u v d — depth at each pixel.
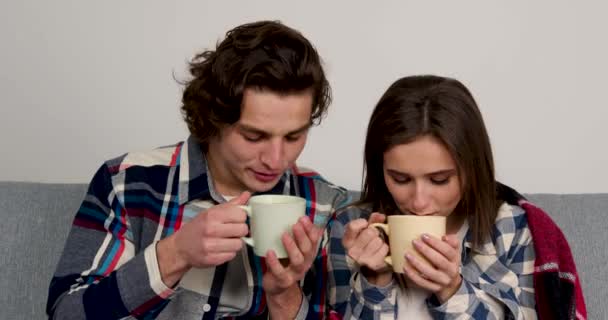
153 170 1.26
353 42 1.93
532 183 1.92
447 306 1.14
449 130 1.12
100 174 1.25
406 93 1.18
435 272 1.06
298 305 1.13
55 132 1.91
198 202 1.24
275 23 1.12
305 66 1.03
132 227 1.21
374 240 1.12
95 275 1.14
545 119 1.90
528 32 1.89
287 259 1.10
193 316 1.19
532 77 1.89
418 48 1.92
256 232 1.00
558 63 1.88
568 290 1.21
